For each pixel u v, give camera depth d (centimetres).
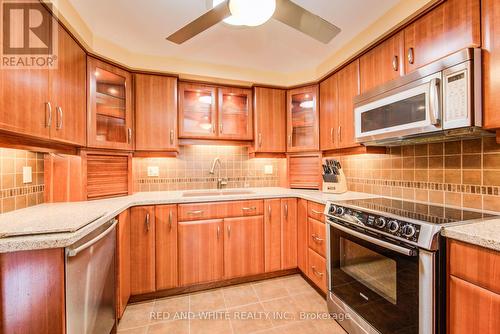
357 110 177
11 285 92
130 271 183
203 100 245
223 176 270
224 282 213
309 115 254
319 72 234
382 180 202
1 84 98
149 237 188
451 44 120
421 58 136
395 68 153
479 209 135
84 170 179
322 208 189
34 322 94
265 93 254
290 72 254
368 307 138
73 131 157
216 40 188
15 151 142
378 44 167
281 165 284
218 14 118
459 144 145
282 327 158
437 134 131
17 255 92
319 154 244
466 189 141
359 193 221
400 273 117
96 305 122
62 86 143
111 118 201
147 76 215
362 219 142
